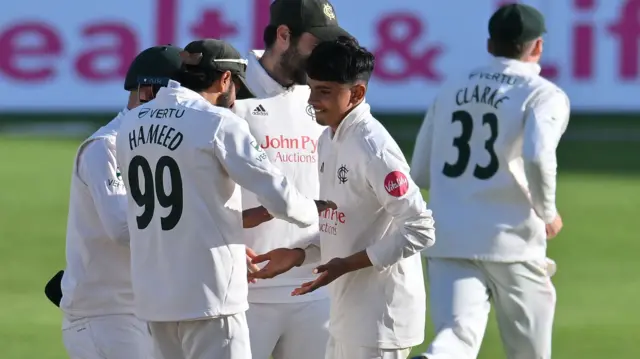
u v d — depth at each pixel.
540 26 21.55
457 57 74.12
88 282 18.64
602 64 74.44
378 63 74.12
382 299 17.36
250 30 73.62
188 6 73.69
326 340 20.02
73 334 19.02
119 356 18.70
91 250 18.58
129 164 16.94
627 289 34.88
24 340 28.66
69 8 73.69
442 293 21.25
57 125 72.00
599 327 30.33
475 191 21.28
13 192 50.94
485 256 21.11
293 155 19.75
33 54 73.94
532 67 21.73
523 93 20.97
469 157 21.42
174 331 16.78
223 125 16.22
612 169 58.50
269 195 16.08
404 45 74.19
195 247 16.28
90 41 73.81
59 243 41.16
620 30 74.38
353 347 17.55
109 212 17.77
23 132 69.62
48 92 73.94
